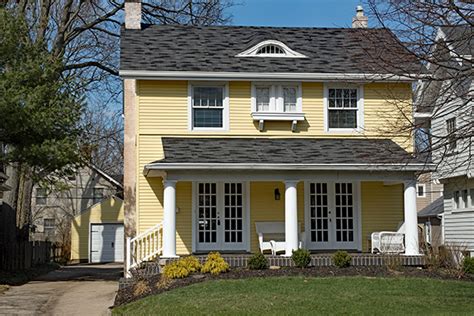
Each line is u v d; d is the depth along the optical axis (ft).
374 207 71.51
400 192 72.13
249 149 66.03
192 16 101.19
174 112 69.92
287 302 45.62
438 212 125.08
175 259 59.88
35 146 66.33
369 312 42.52
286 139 70.59
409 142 68.44
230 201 69.87
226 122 70.44
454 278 57.26
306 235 70.08
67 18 93.91
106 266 117.70
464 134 41.47
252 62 71.87
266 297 47.29
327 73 69.87
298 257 59.06
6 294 61.98
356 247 70.79
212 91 71.05
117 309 48.65
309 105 71.87
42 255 109.50
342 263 59.41
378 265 60.75
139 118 69.36
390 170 59.77
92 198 143.43
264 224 69.00
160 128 69.51
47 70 69.46
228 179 62.44
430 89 54.03
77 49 107.76
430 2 38.99
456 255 63.98
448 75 46.91
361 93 72.02
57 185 71.46
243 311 43.21
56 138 69.00
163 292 51.98
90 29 101.60
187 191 69.26
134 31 77.25
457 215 92.84
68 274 91.25
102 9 99.60
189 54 72.69
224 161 61.52
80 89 77.51
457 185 90.89
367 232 71.05
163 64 69.56
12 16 70.38
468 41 40.34
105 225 135.44
